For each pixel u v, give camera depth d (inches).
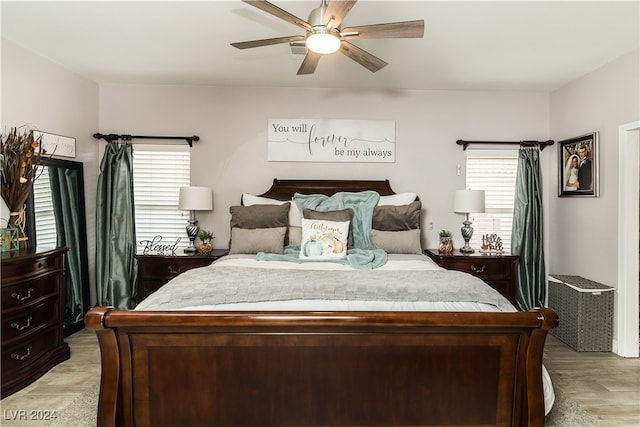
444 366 72.6
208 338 70.4
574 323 134.0
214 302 80.2
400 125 168.6
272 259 126.6
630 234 126.3
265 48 125.5
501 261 150.5
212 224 167.5
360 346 72.1
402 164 168.9
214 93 166.1
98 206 154.6
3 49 116.2
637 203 126.0
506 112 169.6
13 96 120.1
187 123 165.8
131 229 158.6
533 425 69.7
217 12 100.7
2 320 99.4
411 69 142.2
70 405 95.6
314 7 96.7
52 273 117.7
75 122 149.0
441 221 169.9
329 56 131.6
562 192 159.3
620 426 88.4
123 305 154.6
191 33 113.3
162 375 70.9
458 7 96.1
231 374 71.5
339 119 167.6
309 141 167.5
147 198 167.2
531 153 165.2
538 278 162.4
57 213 140.2
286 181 163.5
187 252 154.9
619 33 110.4
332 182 163.9
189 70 146.3
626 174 126.1
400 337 71.9
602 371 116.6
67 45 122.1
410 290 84.5
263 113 167.0
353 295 83.3
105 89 163.6
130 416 70.2
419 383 72.7
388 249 142.6
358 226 146.6
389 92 168.2
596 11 97.8
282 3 94.8
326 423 72.9
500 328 69.7
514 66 138.3
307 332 70.5
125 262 156.8
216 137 166.6
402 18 101.8
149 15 102.4
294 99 167.0
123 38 117.0
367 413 72.9
